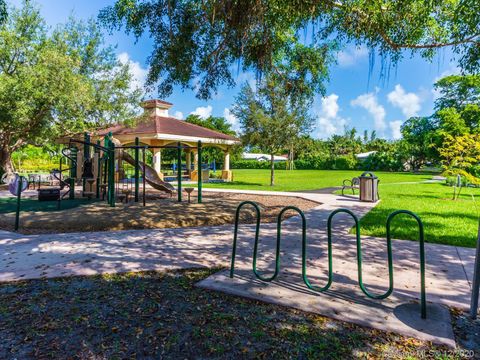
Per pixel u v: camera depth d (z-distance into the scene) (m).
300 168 49.84
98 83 17.14
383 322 2.70
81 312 2.91
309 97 8.49
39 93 13.51
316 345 2.39
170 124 22.42
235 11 4.92
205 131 24.56
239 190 15.76
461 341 2.47
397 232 6.22
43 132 15.63
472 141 12.16
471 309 2.85
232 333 2.56
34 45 15.38
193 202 10.67
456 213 8.61
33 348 2.36
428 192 14.98
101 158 11.39
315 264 4.27
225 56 6.97
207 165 26.78
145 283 3.62
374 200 11.03
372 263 4.32
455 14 4.61
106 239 5.71
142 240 5.64
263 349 2.35
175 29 6.26
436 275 3.86
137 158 10.41
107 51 17.89
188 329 2.62
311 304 3.03
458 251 4.94
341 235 6.03
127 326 2.67
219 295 3.30
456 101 38.06
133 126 18.75
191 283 3.62
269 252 4.86
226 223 7.44
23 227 6.64
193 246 5.22
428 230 6.41
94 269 4.06
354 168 45.72
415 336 2.49
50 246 5.20
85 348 2.36
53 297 3.23
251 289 3.39
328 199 11.77
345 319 2.75
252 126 17.80
